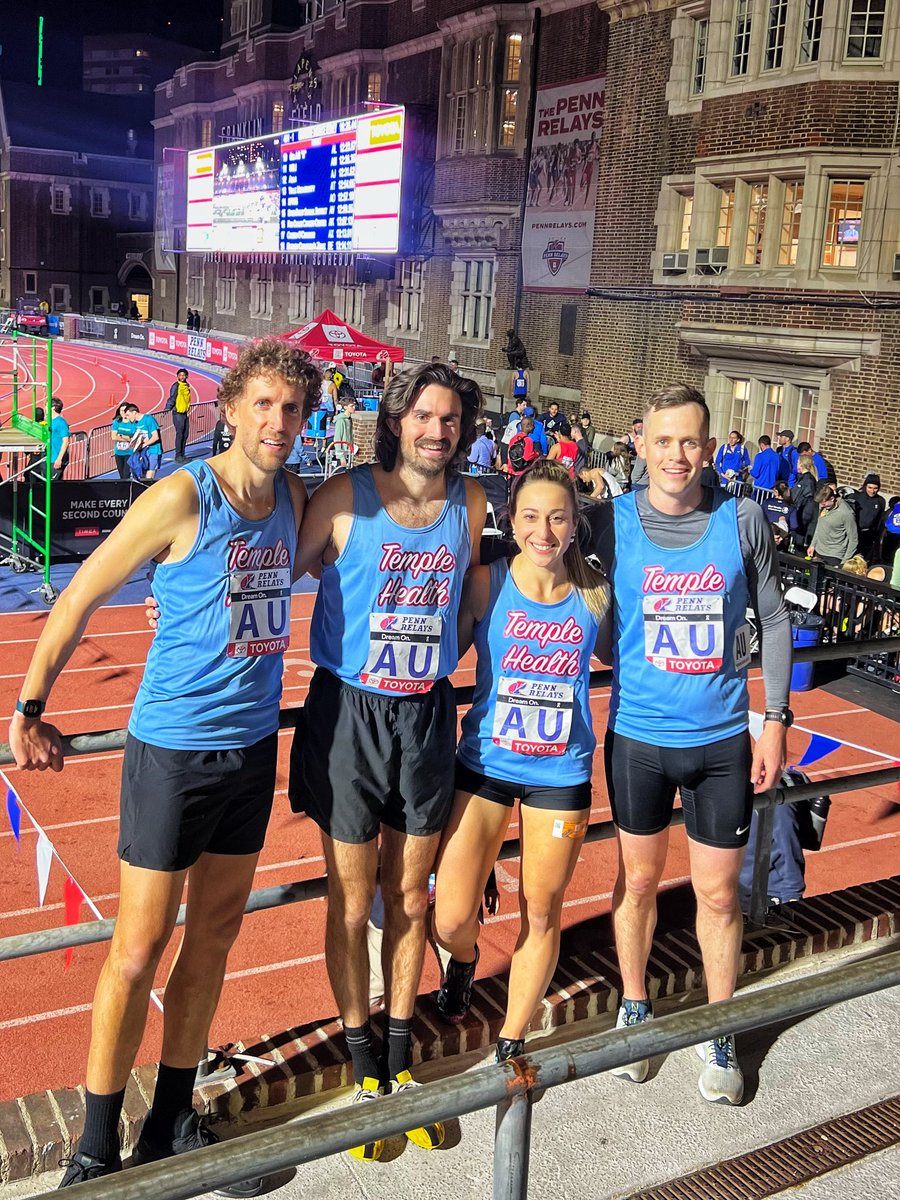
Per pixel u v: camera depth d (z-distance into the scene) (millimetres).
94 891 7238
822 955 4051
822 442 21594
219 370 50531
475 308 36156
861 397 20828
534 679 3100
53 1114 2941
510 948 6395
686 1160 2973
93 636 13328
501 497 20547
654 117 25781
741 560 3178
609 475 20875
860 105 20219
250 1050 3273
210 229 52031
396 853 3066
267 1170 1566
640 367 26719
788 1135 3086
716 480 3285
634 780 3277
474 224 34406
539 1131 3057
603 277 28094
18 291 81750
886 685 12438
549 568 3082
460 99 35344
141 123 84812
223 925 2896
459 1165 2916
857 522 16391
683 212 25219
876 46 20172
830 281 20953
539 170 30844
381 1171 2885
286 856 7789
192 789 2654
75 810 8469
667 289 25438
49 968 6285
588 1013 3625
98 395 41562
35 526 16078
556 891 3152
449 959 3473
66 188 81938
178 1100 2908
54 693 11367
